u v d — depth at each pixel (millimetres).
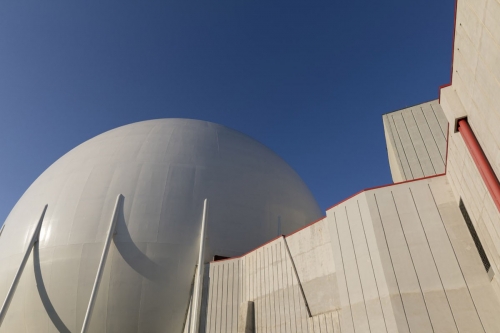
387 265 12781
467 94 9461
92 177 24141
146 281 19938
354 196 15328
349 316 13336
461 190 12141
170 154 25469
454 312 11211
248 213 24422
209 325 19000
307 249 17141
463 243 12266
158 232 21359
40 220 23047
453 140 11477
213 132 29703
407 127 21625
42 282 20500
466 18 8234
